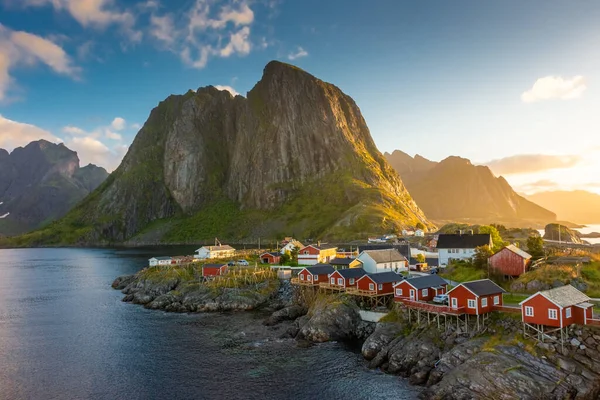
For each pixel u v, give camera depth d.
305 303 89.50
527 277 69.12
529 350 48.56
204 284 107.44
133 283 129.50
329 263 108.06
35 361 65.31
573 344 48.03
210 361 62.78
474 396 44.44
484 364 46.94
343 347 66.88
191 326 83.25
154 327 83.50
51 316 96.81
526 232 142.50
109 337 77.50
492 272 76.00
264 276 110.38
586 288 62.88
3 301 117.62
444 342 56.41
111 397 51.94
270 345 69.31
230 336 75.38
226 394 51.62
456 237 100.94
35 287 143.00
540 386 43.97
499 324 54.84
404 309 66.06
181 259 155.12
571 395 43.66
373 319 71.50
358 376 55.38
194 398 50.91
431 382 50.94
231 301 97.50
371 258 93.56
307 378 55.28
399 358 56.50
